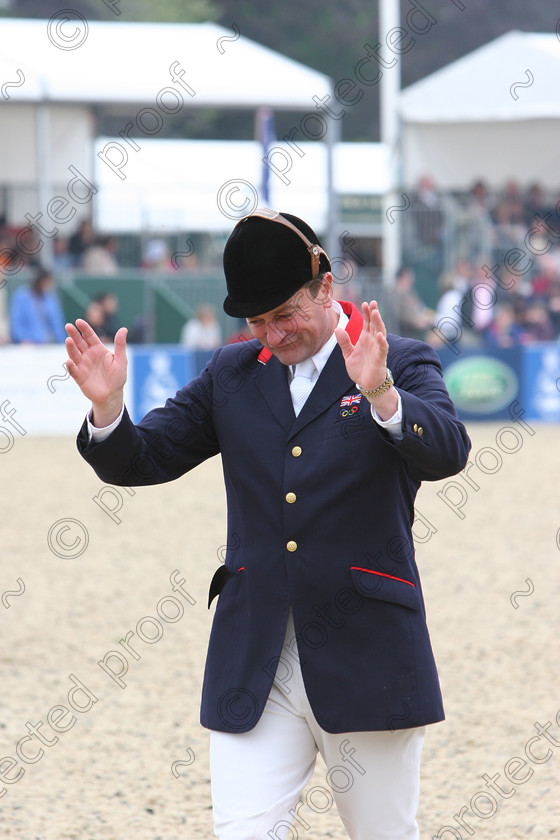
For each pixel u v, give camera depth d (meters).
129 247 68.75
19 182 69.31
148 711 19.23
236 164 74.75
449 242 68.56
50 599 26.69
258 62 66.06
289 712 9.67
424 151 76.19
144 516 37.38
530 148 76.19
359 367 8.73
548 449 52.44
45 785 16.14
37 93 63.44
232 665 9.71
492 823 14.69
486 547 32.25
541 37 76.38
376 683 9.36
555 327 67.19
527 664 21.48
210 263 69.44
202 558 30.91
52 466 47.69
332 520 9.43
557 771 16.39
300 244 9.20
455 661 21.70
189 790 15.98
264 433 9.69
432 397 9.36
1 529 35.09
